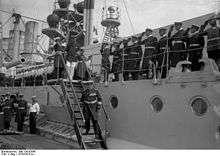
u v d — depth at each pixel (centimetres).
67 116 1382
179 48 981
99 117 1271
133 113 1103
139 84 1086
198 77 867
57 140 1284
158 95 998
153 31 1273
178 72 934
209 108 828
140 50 1166
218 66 877
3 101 1759
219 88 801
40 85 1862
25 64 2389
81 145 1003
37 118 1580
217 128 804
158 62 1072
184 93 904
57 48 1349
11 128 1672
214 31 883
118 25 2022
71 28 2277
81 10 2362
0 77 2453
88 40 2128
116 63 1262
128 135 1115
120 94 1177
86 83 1265
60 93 1487
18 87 2078
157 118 998
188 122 887
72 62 1408
